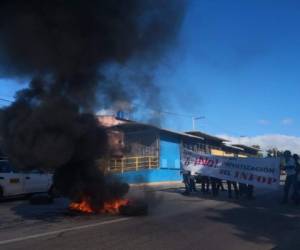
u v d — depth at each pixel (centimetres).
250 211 1273
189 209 1302
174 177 3625
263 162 1725
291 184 1495
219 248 758
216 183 1841
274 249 760
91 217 1117
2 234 873
